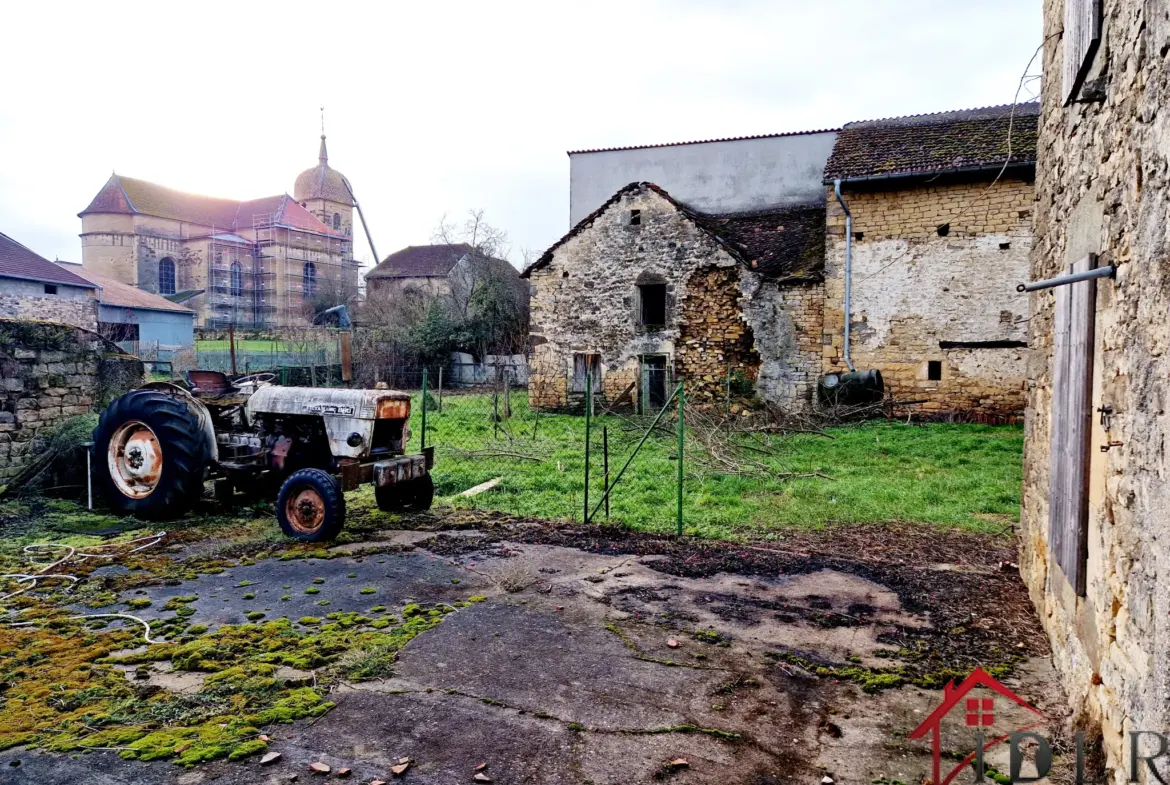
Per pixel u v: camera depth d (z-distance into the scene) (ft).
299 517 20.48
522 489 27.94
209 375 25.53
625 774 9.09
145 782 8.78
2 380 24.52
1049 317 13.82
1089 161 10.70
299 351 79.20
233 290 167.02
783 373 51.78
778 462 33.37
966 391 47.65
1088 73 10.35
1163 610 6.74
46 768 9.02
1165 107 7.05
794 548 19.77
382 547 19.53
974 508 24.52
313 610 14.80
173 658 12.30
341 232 206.39
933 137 50.55
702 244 53.83
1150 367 7.36
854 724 10.39
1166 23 7.04
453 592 15.97
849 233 49.49
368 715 10.47
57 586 16.22
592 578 17.01
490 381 81.97
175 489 22.00
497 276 93.15
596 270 57.16
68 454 25.48
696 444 35.60
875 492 26.71
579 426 47.39
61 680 11.43
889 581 16.83
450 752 9.54
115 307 103.24
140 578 16.80
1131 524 7.89
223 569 17.58
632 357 56.24
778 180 65.72
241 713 10.46
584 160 71.51
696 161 67.97
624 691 11.32
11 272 84.74
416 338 84.79
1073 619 10.73
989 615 14.61
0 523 21.88
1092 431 9.95
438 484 29.07
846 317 49.88
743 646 13.10
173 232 167.94
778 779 9.04
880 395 48.32
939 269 47.96
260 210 175.73
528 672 11.94
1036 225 15.60
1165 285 6.97
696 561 18.44
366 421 21.70
